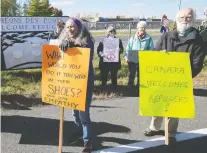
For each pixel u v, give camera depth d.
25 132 5.48
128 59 8.43
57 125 5.82
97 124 5.92
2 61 9.30
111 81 8.89
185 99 4.40
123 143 5.09
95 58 14.41
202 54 4.61
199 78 10.20
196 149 4.93
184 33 4.60
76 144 5.01
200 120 6.27
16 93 7.68
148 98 4.42
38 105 6.99
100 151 4.80
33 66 9.77
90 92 4.52
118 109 6.87
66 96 4.33
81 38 4.30
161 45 4.75
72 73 4.27
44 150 4.82
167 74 4.40
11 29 9.39
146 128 5.73
